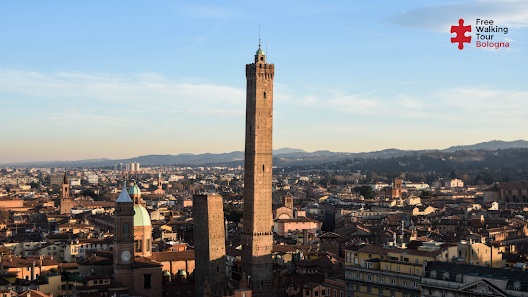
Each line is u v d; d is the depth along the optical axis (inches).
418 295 7352.4
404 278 7554.1
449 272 6953.7
